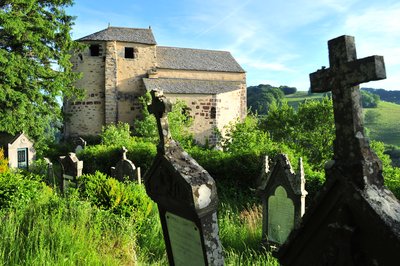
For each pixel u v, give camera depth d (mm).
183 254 3982
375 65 2289
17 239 5117
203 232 3520
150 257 6242
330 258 2469
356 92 2443
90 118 29922
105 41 29797
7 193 7590
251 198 10516
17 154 20094
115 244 5973
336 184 2439
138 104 30609
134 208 7523
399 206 2277
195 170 3668
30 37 19875
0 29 20391
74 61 29828
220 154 12336
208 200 3521
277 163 7246
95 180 8250
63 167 10484
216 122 28422
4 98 18578
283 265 2953
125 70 30578
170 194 3814
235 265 5859
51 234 5391
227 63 34250
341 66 2490
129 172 12453
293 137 20047
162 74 31438
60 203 6707
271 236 7352
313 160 18984
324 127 19531
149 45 31078
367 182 2299
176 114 22625
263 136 14906
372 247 2246
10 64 18781
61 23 22375
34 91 20656
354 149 2373
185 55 33906
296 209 6770
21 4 20484
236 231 7746
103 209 7254
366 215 2234
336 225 2395
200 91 28219
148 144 16344
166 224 4184
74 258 4984
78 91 24250
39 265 4664
